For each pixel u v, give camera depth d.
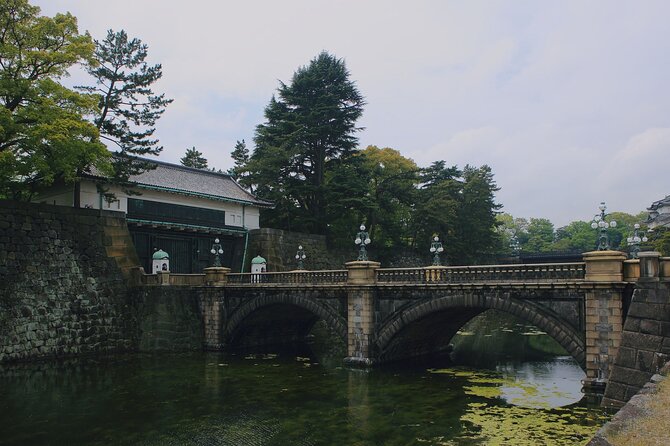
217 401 24.11
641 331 20.23
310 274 35.31
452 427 19.72
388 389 26.17
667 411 12.80
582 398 23.72
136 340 37.81
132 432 19.75
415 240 70.31
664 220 88.31
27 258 33.97
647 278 20.45
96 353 36.03
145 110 42.69
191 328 39.88
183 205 48.50
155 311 38.59
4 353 31.83
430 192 70.94
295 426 20.33
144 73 42.19
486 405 22.84
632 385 19.95
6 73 32.09
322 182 59.12
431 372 30.47
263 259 49.47
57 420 21.25
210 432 19.70
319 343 46.53
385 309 31.55
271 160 54.34
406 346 34.44
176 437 19.19
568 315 24.84
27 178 39.72
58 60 33.69
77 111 35.31
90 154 34.44
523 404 22.91
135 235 44.53
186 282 41.03
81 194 41.50
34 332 33.31
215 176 56.09
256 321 41.81
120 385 27.42
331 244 59.19
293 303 35.78
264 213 59.22
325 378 28.98
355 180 56.66
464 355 37.16
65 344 34.62
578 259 70.31
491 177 78.44
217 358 36.25
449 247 70.75
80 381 28.38
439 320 33.28
